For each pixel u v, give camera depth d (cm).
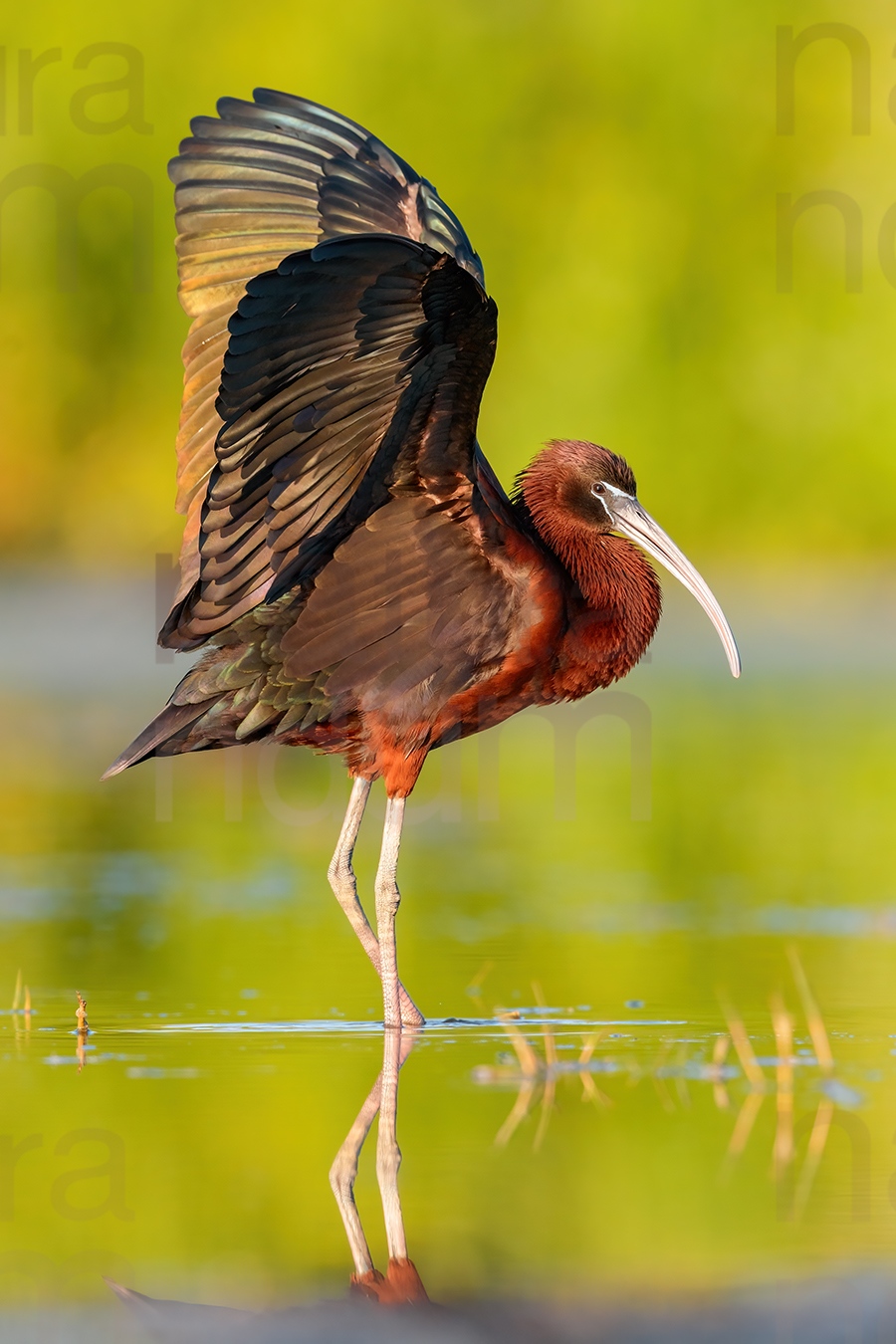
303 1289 663
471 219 3791
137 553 3906
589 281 3784
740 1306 641
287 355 985
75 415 3912
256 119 1205
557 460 1264
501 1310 646
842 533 3816
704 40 3762
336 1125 869
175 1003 1148
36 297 3844
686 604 3700
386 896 1126
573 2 3791
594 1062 987
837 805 2006
